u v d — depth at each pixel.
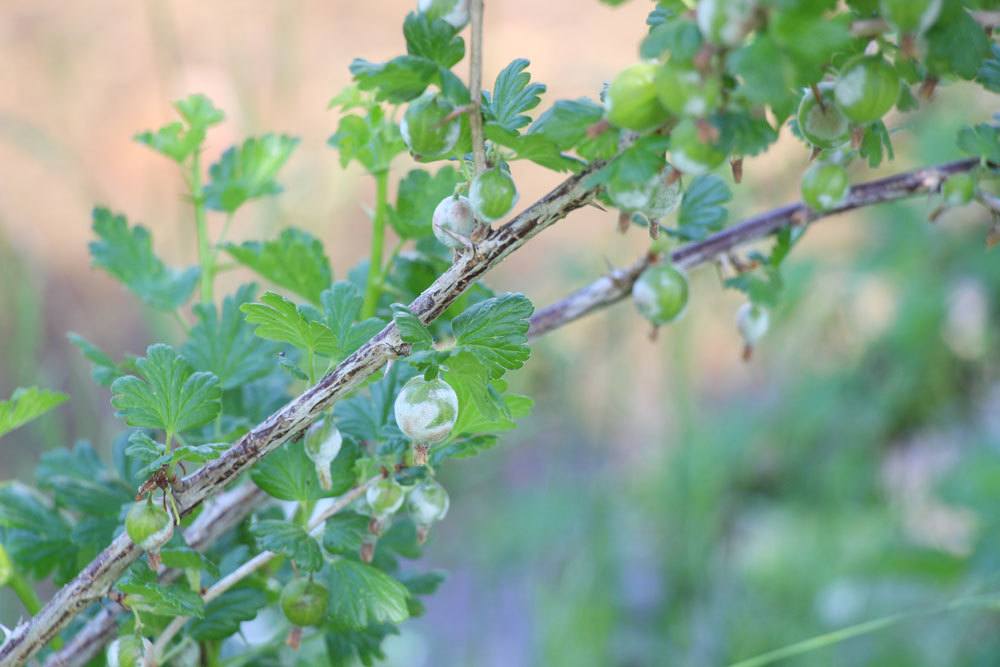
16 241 1.48
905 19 0.62
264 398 0.77
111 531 0.75
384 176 0.77
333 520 0.70
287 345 0.77
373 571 0.70
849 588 1.46
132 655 0.67
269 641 0.77
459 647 1.63
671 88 0.60
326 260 0.77
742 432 1.64
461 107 0.64
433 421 0.65
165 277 0.80
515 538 1.63
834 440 1.62
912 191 0.74
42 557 0.76
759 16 0.60
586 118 0.63
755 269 0.77
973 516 1.43
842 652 1.41
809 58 0.60
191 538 0.73
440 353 0.63
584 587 1.50
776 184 1.49
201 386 0.68
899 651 1.37
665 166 0.64
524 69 0.67
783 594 1.51
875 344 1.64
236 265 0.79
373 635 0.76
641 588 1.54
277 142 0.80
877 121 0.68
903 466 1.62
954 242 1.61
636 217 0.74
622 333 1.64
